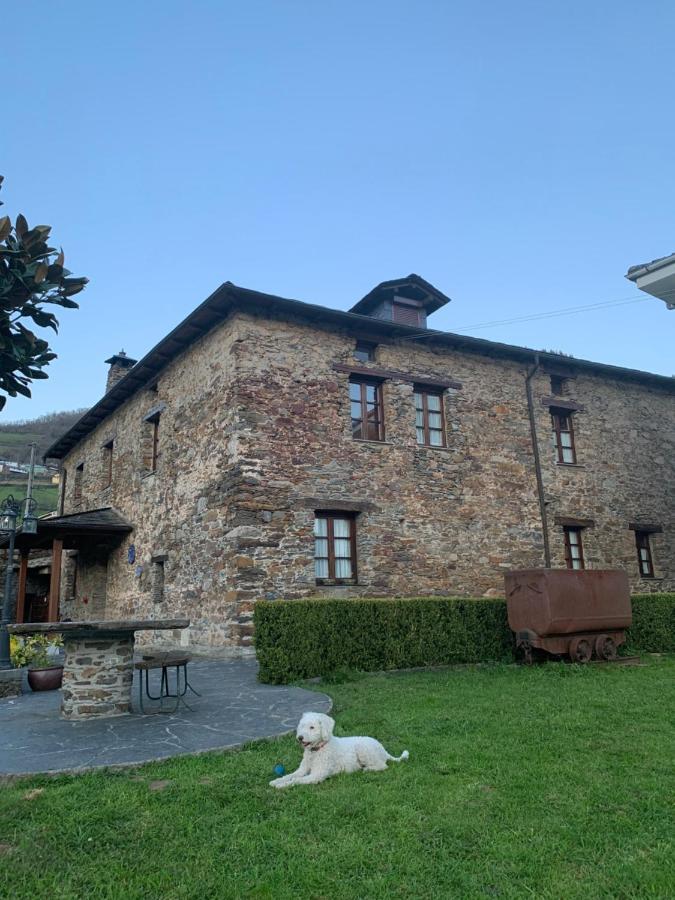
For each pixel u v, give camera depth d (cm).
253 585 986
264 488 1030
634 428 1523
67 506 1981
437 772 420
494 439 1310
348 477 1117
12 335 355
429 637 910
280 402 1078
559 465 1381
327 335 1158
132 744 490
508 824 335
